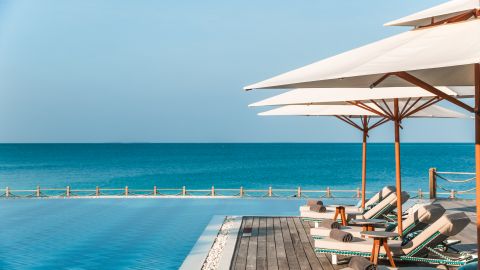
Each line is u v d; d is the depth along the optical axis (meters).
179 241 12.84
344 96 8.14
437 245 8.65
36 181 61.03
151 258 11.02
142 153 149.38
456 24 4.54
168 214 17.59
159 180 63.25
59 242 12.74
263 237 10.86
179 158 116.31
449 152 161.38
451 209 14.43
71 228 14.74
